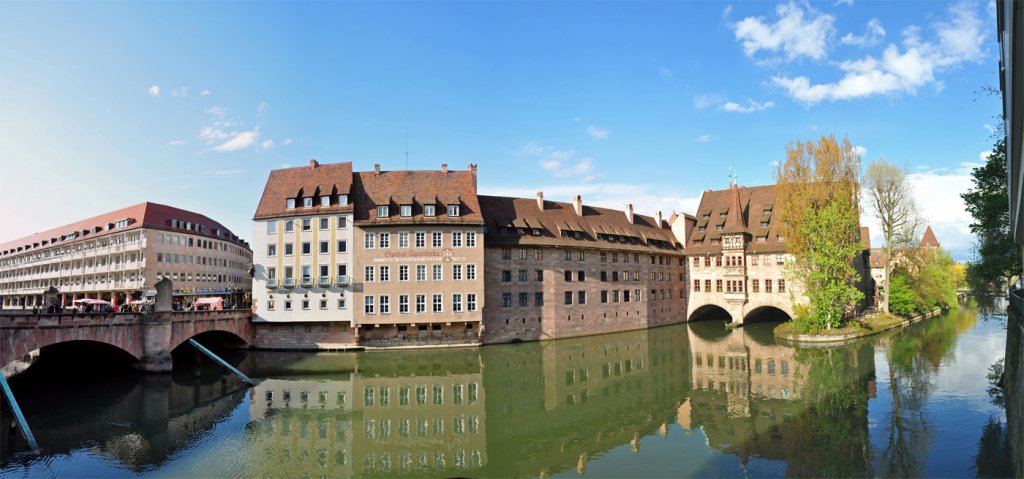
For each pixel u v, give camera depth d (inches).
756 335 2329.0
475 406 1241.4
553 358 1825.8
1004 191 1530.5
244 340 1952.5
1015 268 1605.6
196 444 977.5
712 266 2847.0
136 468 857.5
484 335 2096.5
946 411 1056.8
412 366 1696.6
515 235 2219.5
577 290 2370.8
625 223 2807.6
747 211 2859.3
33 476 820.6
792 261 2178.9
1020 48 476.4
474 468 867.4
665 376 1534.2
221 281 3558.1
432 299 1983.3
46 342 1240.2
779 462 844.0
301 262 1991.9
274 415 1163.3
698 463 859.4
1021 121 602.5
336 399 1302.9
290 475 836.0
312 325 1985.7
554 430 1061.8
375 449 958.4
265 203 2058.3
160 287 1524.4
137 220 2992.1
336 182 2054.6
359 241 1974.7
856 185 2122.3
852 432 964.6
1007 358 1504.7
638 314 2637.8
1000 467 776.9
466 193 2101.4
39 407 1211.2
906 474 767.7
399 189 2084.2
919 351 1758.1
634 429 1053.8
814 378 1428.4
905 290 2610.7
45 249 3518.7
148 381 1457.9
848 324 2138.3
